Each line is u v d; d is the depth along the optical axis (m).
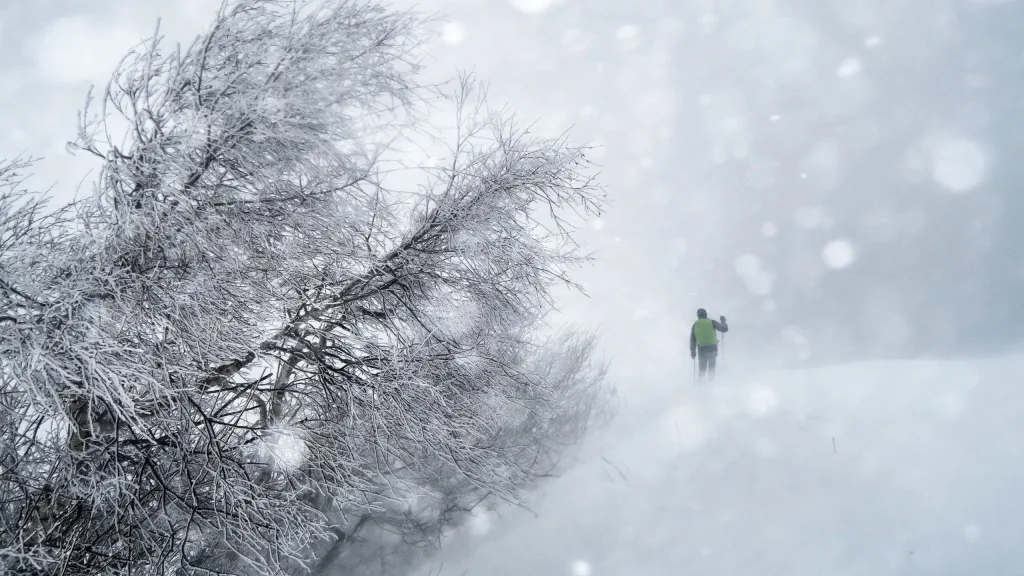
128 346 3.60
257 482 4.67
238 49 4.03
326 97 3.92
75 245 3.85
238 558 4.81
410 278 4.89
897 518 5.03
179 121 3.89
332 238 4.50
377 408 4.71
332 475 4.75
